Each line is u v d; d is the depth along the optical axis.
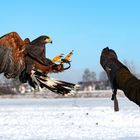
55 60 3.92
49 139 24.86
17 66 4.04
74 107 65.44
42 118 42.56
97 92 135.38
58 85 3.75
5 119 41.25
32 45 4.08
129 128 31.19
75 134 27.44
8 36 4.20
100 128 31.52
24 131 29.56
